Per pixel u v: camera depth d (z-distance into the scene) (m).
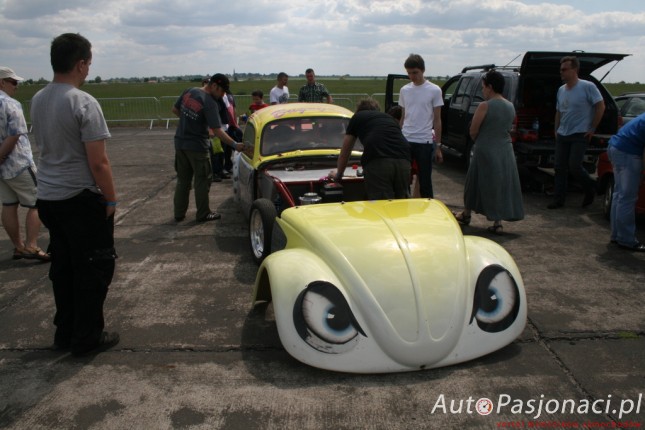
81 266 3.34
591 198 7.18
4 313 4.20
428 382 3.07
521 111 8.58
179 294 4.49
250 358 3.39
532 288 4.52
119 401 2.96
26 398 3.01
